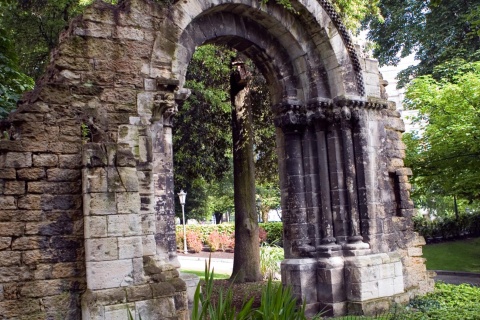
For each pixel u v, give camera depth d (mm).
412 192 20891
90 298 7105
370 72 13172
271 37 12664
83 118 8492
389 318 10539
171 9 10008
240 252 18016
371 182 12445
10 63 11422
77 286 7734
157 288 7582
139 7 9570
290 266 12078
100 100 8844
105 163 7520
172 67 9914
